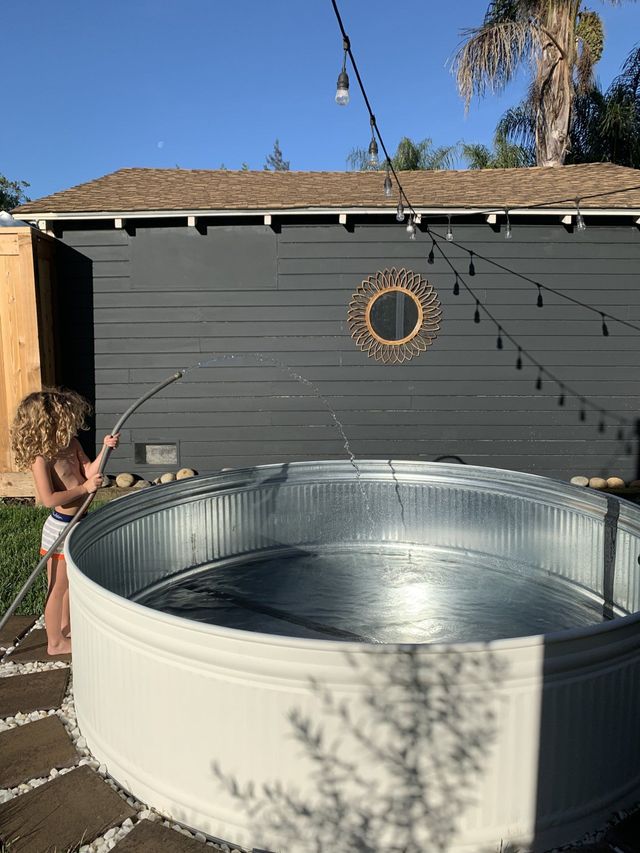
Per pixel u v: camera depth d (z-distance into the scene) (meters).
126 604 2.18
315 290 7.32
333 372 7.42
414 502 4.99
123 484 7.34
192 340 7.39
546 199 7.07
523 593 4.18
